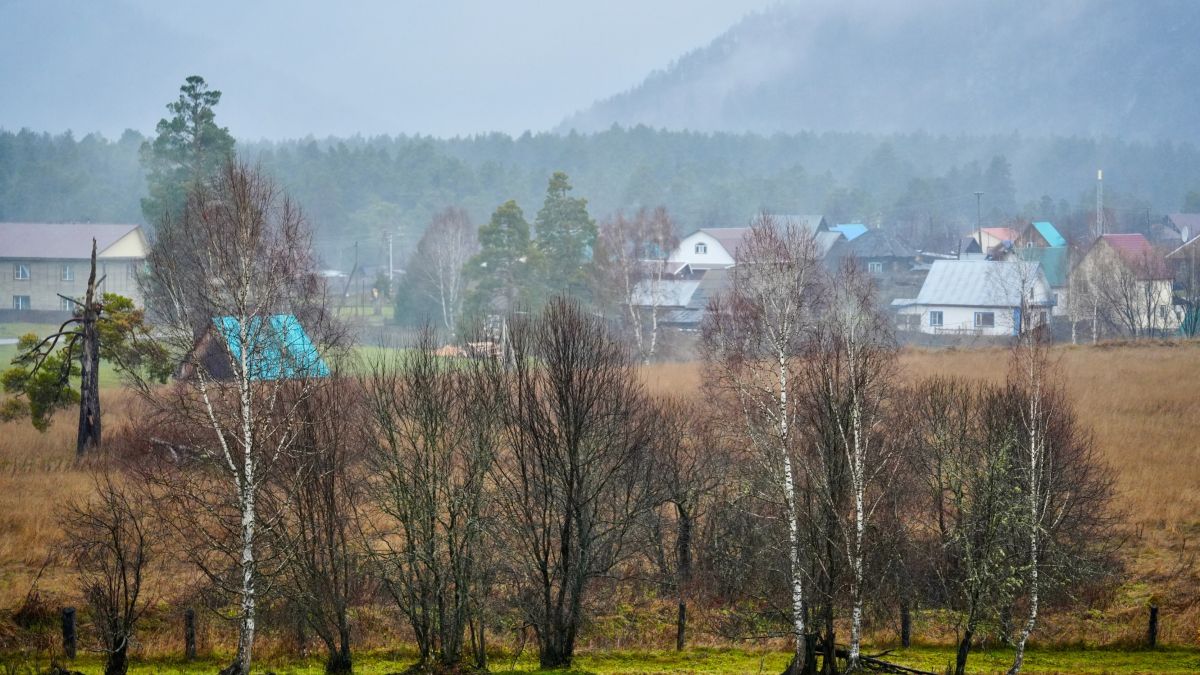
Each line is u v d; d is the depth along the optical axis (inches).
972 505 2123.5
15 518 2529.5
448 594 1961.1
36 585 2145.7
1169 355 4488.2
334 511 1927.9
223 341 1835.6
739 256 2817.4
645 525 2297.0
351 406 2103.8
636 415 2411.4
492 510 2095.2
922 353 4557.1
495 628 2111.2
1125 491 2723.9
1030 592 1987.0
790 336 2042.3
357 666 1959.9
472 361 2223.2
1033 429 1950.1
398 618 2155.5
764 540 2283.5
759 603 2298.2
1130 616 2212.1
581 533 1962.4
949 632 2199.8
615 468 2005.4
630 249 6766.7
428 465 1950.1
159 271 1870.1
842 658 1974.7
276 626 2070.6
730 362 2181.3
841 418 1967.3
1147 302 6417.3
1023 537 2041.1
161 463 2519.7
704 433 2495.1
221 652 2020.2
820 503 1973.4
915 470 2253.9
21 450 3280.0
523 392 2142.0
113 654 1801.2
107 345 3329.2
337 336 2096.5
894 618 2204.7
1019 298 6515.8
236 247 1831.9
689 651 2124.8
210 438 2272.4
